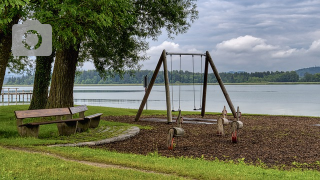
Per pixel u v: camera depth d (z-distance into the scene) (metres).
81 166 7.08
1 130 13.08
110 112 23.16
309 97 70.44
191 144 11.36
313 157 9.41
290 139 12.27
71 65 17.83
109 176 6.22
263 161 8.91
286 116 21.64
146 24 20.03
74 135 12.48
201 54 19.59
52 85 17.75
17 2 9.52
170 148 10.47
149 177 6.29
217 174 6.75
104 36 17.23
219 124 13.26
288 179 6.42
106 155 8.65
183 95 89.75
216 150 10.34
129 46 19.83
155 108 40.41
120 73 22.31
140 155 9.12
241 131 14.30
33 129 11.59
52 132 13.04
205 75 20.47
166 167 7.30
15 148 9.70
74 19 12.49
